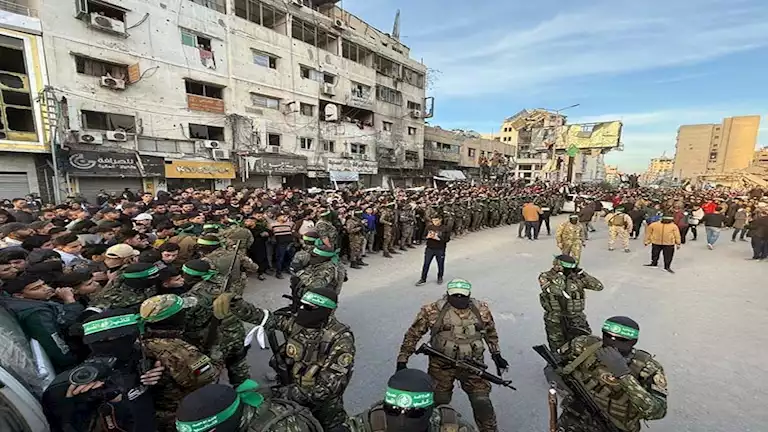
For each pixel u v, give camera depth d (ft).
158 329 7.79
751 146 269.44
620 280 27.81
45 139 48.67
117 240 17.44
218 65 70.49
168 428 7.25
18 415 6.27
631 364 7.63
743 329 18.70
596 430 7.70
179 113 64.75
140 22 58.85
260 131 77.77
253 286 24.61
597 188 123.54
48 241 15.48
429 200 47.80
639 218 48.08
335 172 92.94
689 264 34.01
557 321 12.65
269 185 80.74
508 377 13.88
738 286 26.71
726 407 12.17
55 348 8.21
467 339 10.09
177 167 63.16
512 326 18.65
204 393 4.64
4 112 45.70
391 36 119.85
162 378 7.21
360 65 101.45
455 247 40.88
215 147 68.44
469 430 5.51
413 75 125.70
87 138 52.19
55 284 10.85
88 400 6.17
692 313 20.93
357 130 100.89
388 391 4.92
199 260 11.72
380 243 36.91
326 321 8.17
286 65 82.58
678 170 301.84
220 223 24.08
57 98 49.78
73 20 51.47
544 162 214.48
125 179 58.23
